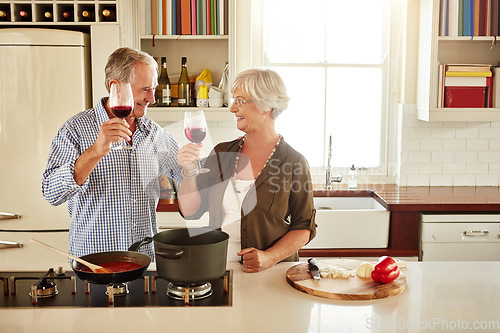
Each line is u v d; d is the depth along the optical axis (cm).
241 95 200
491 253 343
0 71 332
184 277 158
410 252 341
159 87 368
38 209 341
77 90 337
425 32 378
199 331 144
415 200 348
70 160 212
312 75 406
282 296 169
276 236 202
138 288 173
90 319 150
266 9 397
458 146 404
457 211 342
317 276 179
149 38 366
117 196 219
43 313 154
